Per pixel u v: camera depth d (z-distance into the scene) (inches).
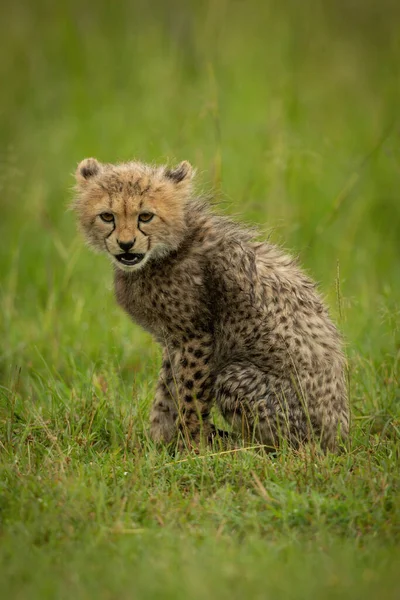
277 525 314.5
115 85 807.7
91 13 862.5
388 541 302.0
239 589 266.1
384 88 753.6
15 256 578.9
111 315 529.3
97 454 379.9
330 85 800.3
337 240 623.5
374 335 501.0
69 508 317.1
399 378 450.3
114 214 395.9
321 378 398.6
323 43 821.9
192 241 409.1
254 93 751.7
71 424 405.1
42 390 447.8
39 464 361.1
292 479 346.0
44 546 296.7
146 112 737.6
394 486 335.9
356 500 322.7
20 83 824.9
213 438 396.8
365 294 543.2
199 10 799.7
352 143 721.6
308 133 708.7
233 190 629.6
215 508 320.2
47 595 263.6
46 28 865.5
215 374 412.2
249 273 401.1
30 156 730.8
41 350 507.2
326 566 278.7
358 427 411.5
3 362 495.2
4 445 382.6
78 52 824.9
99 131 739.4
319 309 412.8
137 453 362.3
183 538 299.3
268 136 644.7
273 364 399.2
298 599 261.4
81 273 602.9
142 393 440.8
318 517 312.8
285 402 393.4
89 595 263.0
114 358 482.3
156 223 396.8
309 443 376.2
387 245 643.5
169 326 411.2
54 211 677.3
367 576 273.9
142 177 400.2
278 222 571.2
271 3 842.2
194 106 700.0
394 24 847.7
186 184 409.7
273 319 399.9
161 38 824.3
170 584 266.2
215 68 738.2
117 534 304.0
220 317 409.1
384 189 677.3
